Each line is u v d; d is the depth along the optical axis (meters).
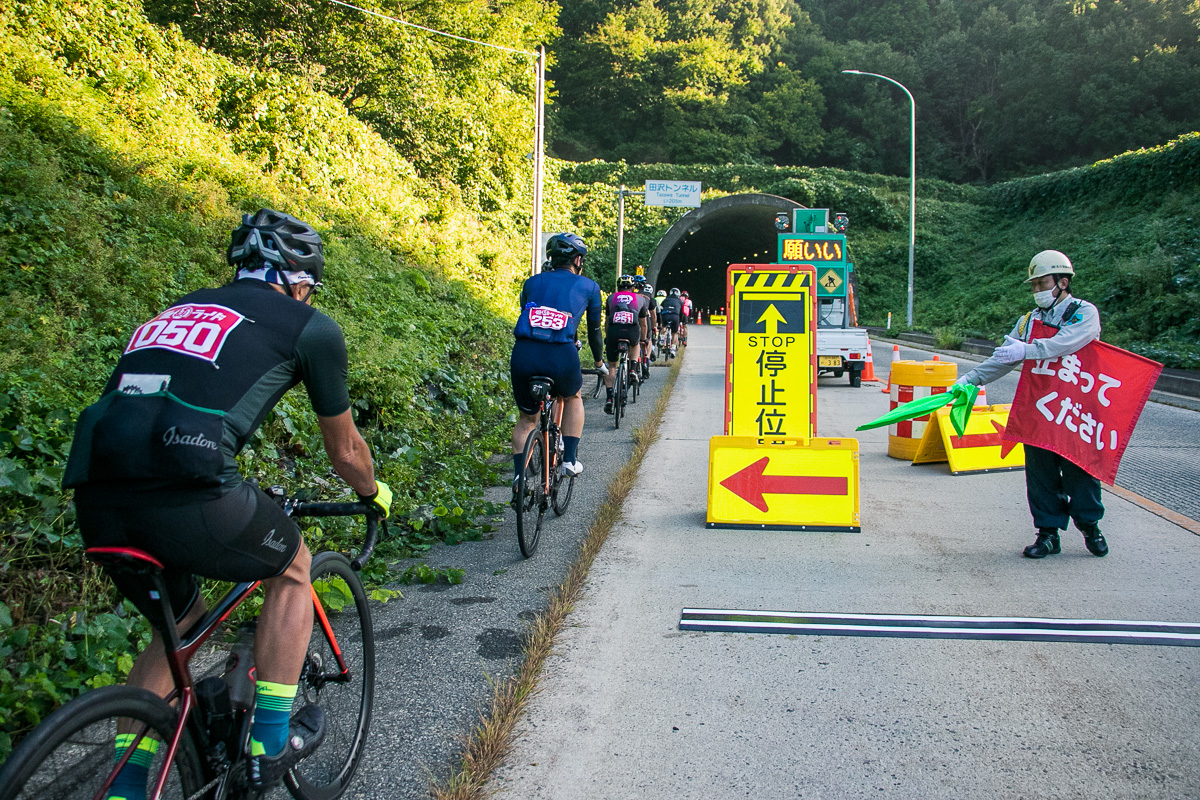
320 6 20.83
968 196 50.47
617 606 4.35
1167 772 2.77
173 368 1.93
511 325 15.66
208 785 2.05
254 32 20.92
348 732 2.76
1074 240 36.31
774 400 6.60
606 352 10.42
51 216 7.22
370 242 14.10
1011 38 68.12
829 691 3.38
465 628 4.09
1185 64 58.50
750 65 69.31
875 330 37.91
